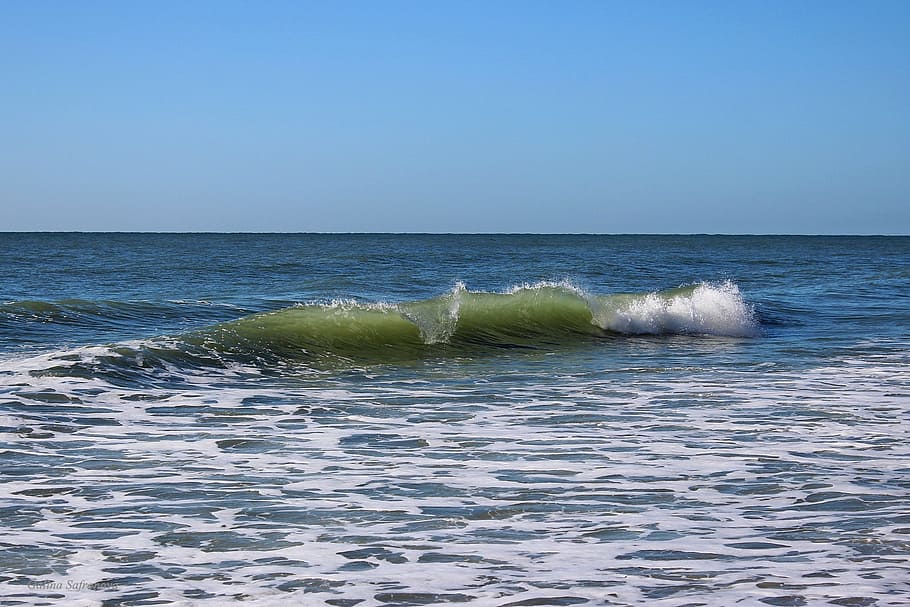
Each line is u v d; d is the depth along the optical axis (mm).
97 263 42312
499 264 46188
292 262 44875
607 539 5273
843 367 12852
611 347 15367
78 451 7316
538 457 7379
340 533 5371
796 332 17797
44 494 6102
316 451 7516
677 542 5219
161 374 10805
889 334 17266
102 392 9633
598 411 9445
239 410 9203
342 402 9820
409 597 4395
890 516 5738
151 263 42562
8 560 4816
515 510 5871
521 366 12953
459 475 6777
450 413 9281
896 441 8047
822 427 8648
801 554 4996
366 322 14734
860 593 4414
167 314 18062
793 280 34156
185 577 4637
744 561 4879
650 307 17969
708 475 6809
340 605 4297
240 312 19000
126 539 5211
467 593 4449
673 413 9352
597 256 60188
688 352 14734
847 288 28250
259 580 4605
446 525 5543
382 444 7816
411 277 33406
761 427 8641
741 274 38938
